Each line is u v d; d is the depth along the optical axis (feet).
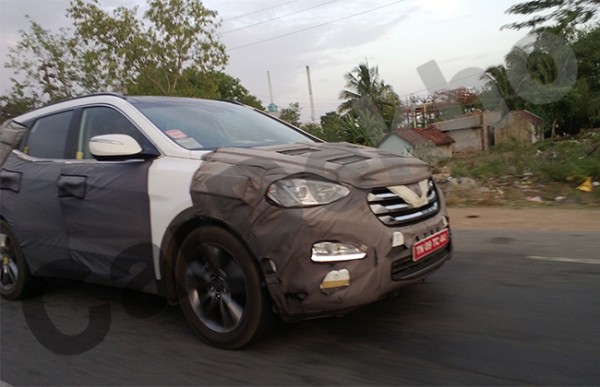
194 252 11.57
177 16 78.43
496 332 11.46
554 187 33.32
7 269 16.35
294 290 10.00
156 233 11.83
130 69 79.66
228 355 11.20
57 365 11.58
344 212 10.11
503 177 36.99
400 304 13.41
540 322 11.87
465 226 24.81
